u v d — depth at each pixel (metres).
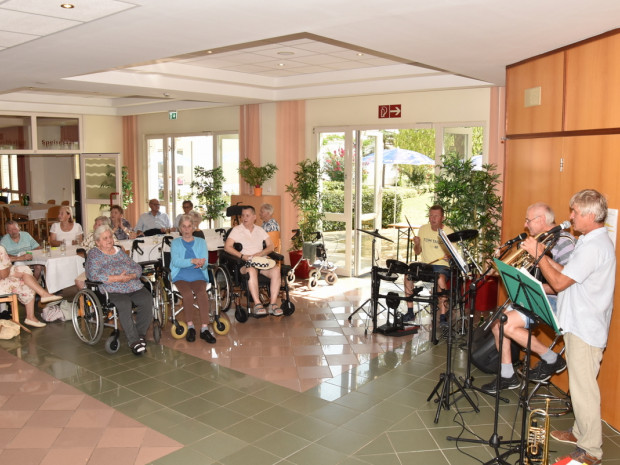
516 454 3.57
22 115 10.95
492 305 6.90
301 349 5.59
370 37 4.12
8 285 6.08
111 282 5.44
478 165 7.65
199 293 5.81
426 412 4.18
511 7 3.26
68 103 10.94
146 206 12.73
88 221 12.57
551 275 3.45
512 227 5.12
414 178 9.12
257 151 10.05
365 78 7.88
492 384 4.50
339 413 4.17
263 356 5.39
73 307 5.75
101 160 12.09
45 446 3.70
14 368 5.09
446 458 3.53
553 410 4.17
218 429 3.92
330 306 7.23
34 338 5.95
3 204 13.38
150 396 4.47
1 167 15.79
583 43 4.08
